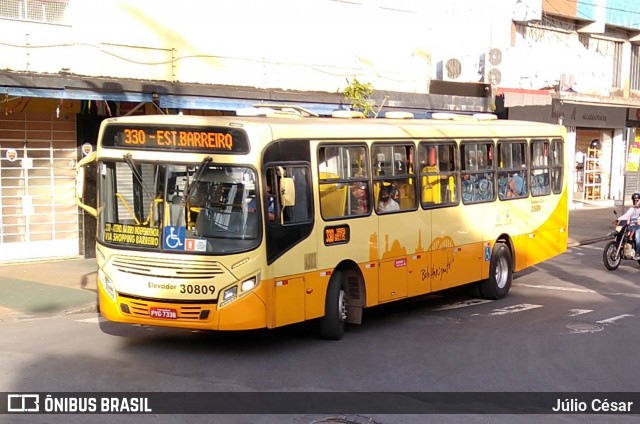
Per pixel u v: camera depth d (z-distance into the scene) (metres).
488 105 26.34
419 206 13.16
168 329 11.97
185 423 7.60
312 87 21.36
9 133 17.11
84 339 11.15
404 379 9.45
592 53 33.50
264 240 10.09
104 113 18.22
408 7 23.92
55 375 9.17
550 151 17.16
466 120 15.43
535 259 16.70
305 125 10.99
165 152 10.27
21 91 14.59
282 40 20.53
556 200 17.39
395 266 12.59
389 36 23.45
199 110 19.41
